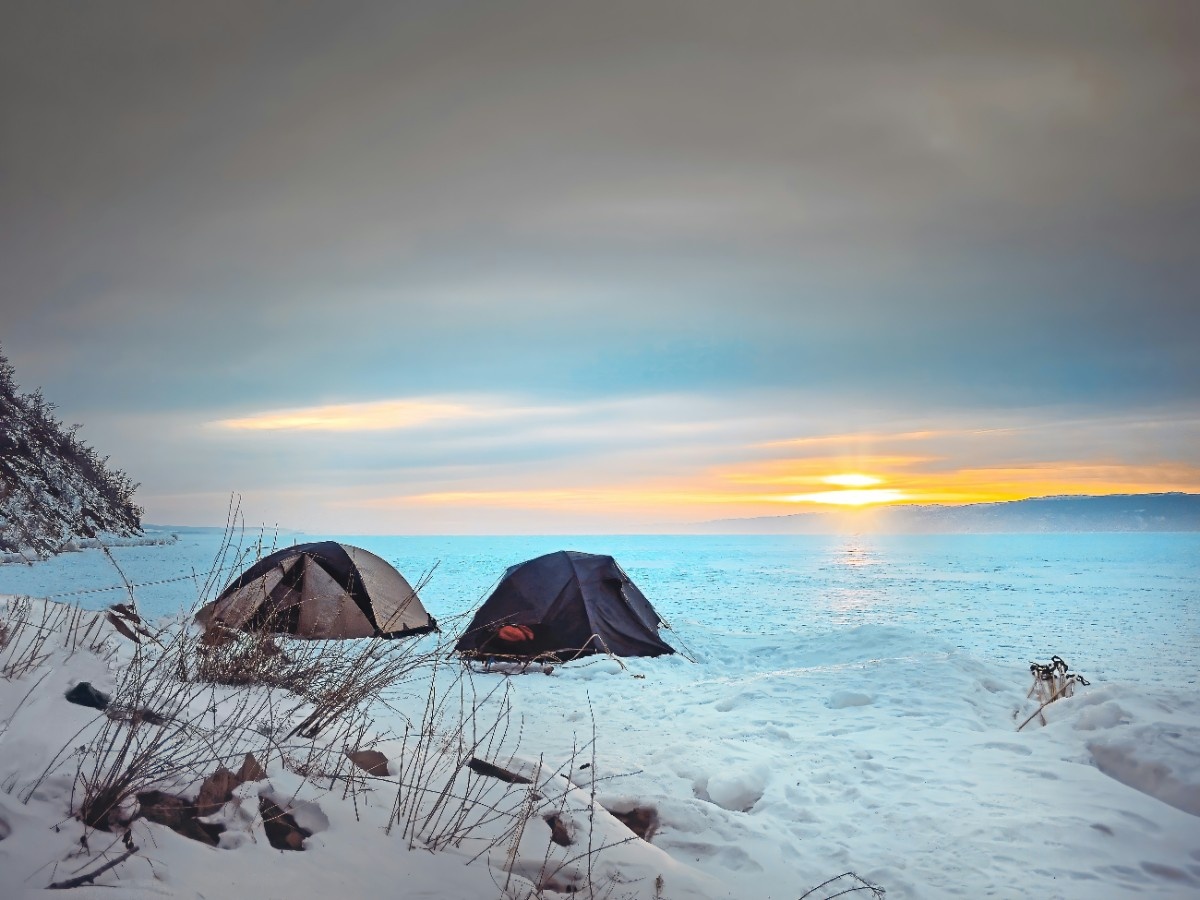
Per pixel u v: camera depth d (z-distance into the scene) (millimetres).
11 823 3434
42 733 4246
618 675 14383
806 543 168375
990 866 6145
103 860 3406
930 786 7902
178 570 28703
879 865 6281
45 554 31703
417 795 4902
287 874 3744
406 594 16781
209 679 6062
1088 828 6668
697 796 7938
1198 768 7754
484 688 12898
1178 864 6141
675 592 40562
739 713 11234
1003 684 12203
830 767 8633
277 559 15047
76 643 6090
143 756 4031
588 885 4688
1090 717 9320
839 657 15914
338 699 5695
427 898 3945
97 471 48906
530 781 5891
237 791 4234
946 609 33469
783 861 6254
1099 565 74562
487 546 131875
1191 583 50594
